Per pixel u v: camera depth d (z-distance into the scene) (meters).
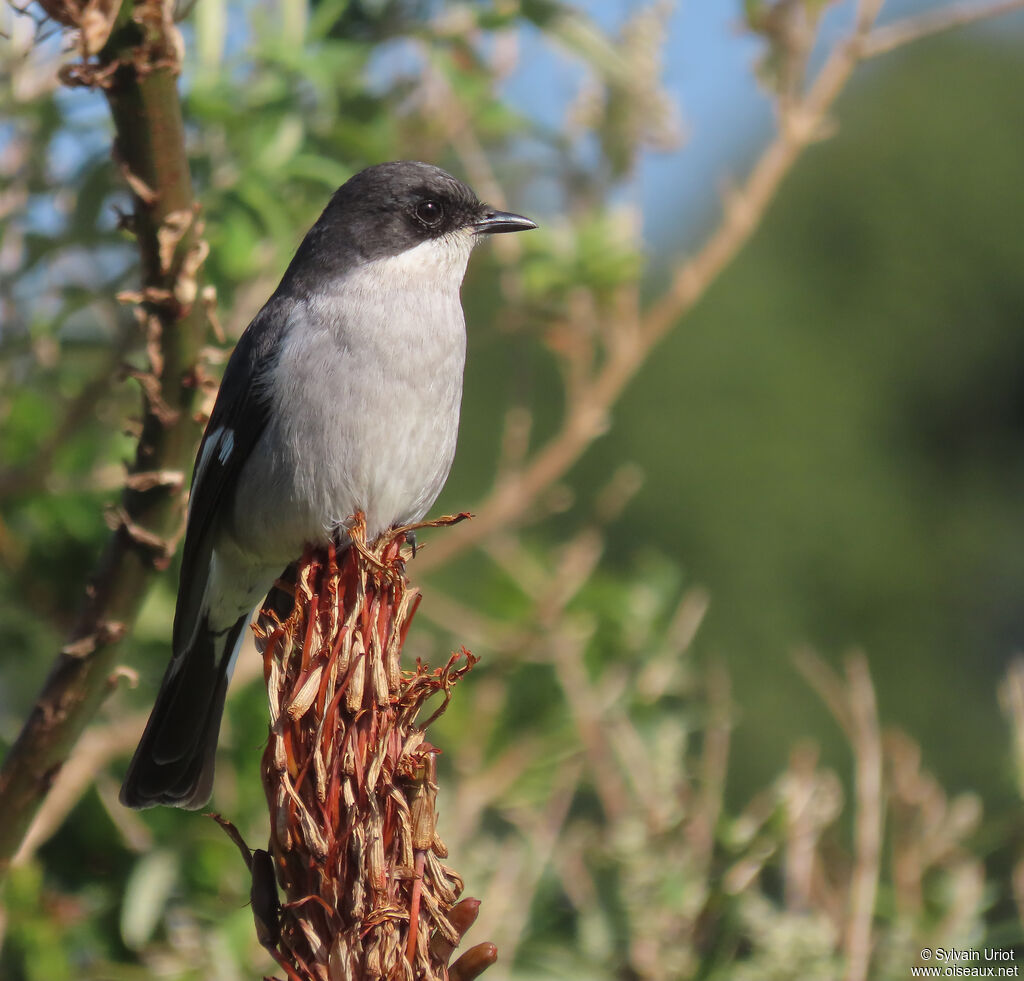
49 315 10.19
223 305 9.84
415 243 9.53
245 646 10.12
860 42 11.41
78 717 7.41
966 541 32.66
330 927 5.36
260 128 9.52
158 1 6.65
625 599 11.27
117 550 7.38
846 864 10.23
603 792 10.04
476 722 10.65
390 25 10.58
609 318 11.87
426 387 9.20
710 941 8.97
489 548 11.70
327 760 5.57
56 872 9.70
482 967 5.45
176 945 9.37
